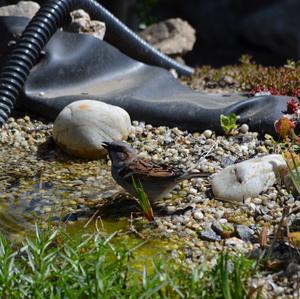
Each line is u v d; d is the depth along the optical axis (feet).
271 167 34.14
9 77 43.78
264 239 28.84
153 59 55.42
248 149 39.06
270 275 27.02
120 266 26.20
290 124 37.42
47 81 45.60
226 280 24.30
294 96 44.42
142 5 72.69
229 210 32.68
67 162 39.14
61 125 39.58
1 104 42.96
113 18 53.31
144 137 41.04
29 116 44.57
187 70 56.70
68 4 47.83
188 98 44.11
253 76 51.16
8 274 25.63
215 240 30.17
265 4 109.40
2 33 47.03
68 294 24.57
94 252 26.96
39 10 46.65
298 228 30.58
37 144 41.32
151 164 32.53
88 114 39.27
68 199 34.63
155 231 30.99
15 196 35.09
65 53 46.65
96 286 24.67
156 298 24.76
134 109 42.68
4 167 38.45
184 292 25.14
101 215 32.83
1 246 27.25
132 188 32.58
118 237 30.60
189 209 32.78
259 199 33.32
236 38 110.32
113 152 33.01
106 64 47.24
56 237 29.40
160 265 25.93
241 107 41.24
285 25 104.42
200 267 25.52
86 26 50.24
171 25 62.69
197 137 40.75
